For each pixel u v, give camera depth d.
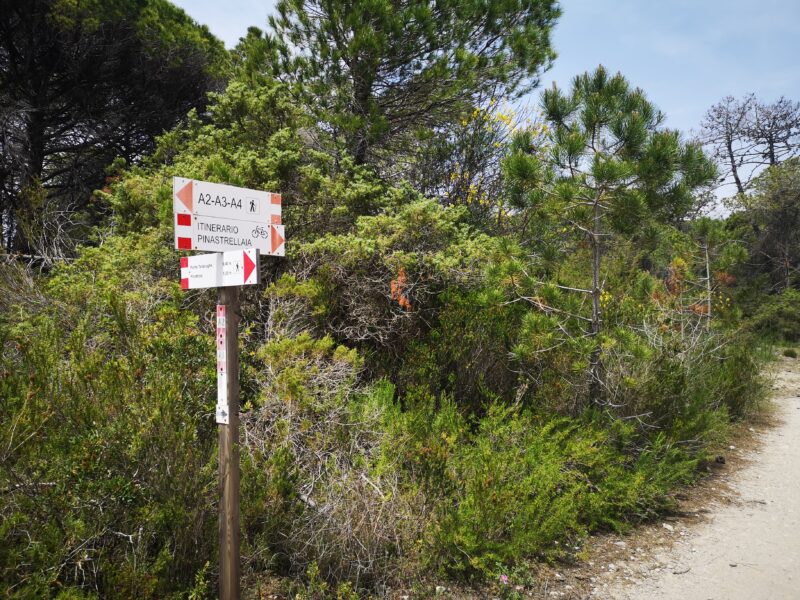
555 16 10.51
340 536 3.44
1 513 2.72
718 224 7.80
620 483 4.83
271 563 3.37
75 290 4.85
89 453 2.84
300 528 3.46
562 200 5.53
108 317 4.26
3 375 3.20
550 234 8.96
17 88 11.87
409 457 4.19
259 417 3.97
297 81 9.37
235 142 7.54
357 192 6.91
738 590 3.77
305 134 9.05
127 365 3.52
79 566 2.69
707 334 7.84
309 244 5.91
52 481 2.82
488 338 6.05
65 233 7.40
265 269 6.05
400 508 3.85
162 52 12.88
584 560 4.11
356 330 5.88
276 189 6.47
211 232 2.93
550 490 4.48
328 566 3.44
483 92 10.36
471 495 4.00
